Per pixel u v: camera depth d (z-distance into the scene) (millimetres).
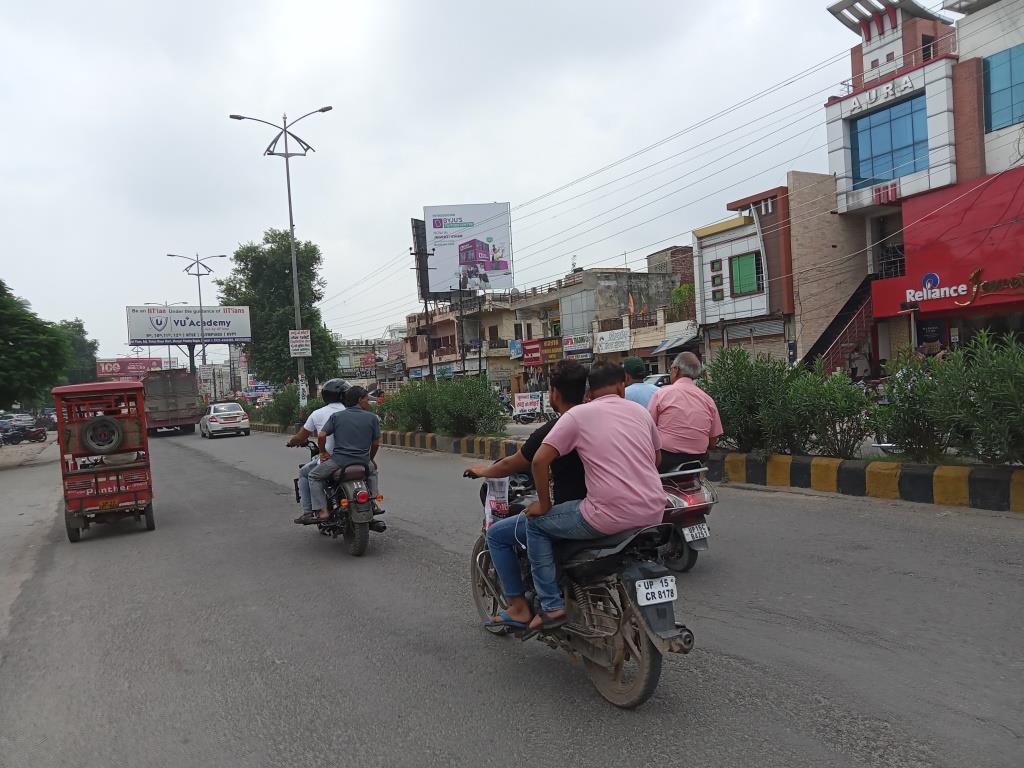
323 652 4543
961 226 20578
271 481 13781
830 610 4641
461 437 16984
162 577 6781
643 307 38562
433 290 41156
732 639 4285
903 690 3488
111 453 9055
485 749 3203
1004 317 20328
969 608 4488
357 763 3152
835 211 24953
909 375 7895
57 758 3348
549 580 3740
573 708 3557
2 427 42719
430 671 4137
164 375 36750
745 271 27016
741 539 6598
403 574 6348
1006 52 19828
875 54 26812
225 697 3936
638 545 3477
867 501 7758
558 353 36781
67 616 5691
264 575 6613
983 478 6938
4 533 10117
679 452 5621
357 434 7281
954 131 21000
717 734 3195
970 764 2842
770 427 9086
